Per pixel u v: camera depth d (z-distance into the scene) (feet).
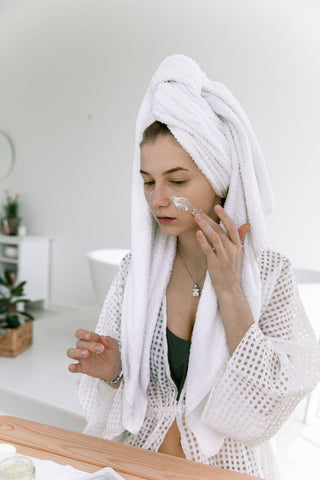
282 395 2.19
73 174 12.72
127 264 2.87
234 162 2.35
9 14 13.19
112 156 11.98
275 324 2.51
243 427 2.31
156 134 2.28
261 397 2.24
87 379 2.87
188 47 10.63
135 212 2.64
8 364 7.45
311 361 2.35
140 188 2.65
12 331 7.84
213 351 2.42
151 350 2.62
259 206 2.37
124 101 11.67
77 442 2.30
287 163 9.53
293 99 9.39
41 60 12.98
